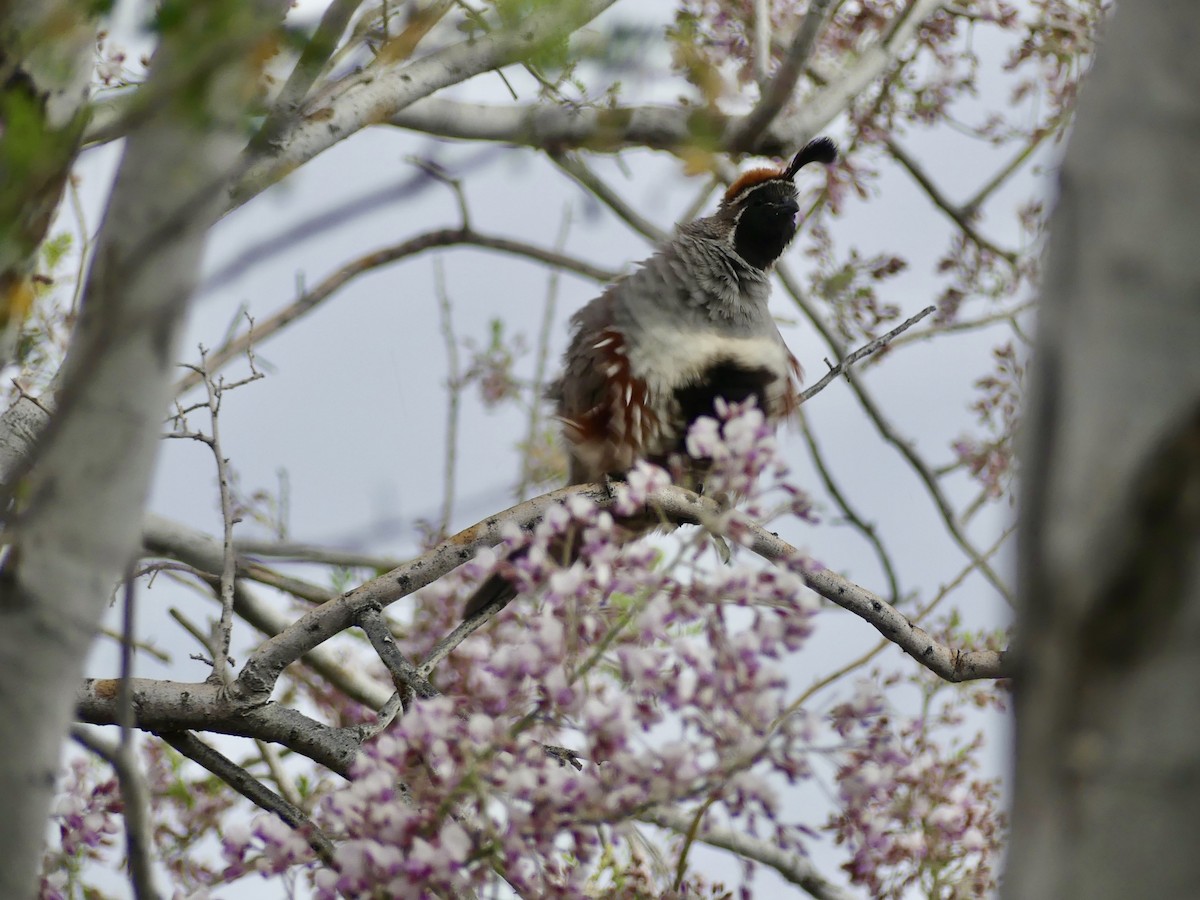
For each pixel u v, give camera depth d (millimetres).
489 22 8648
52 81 5383
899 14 11133
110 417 4902
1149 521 3342
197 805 11188
